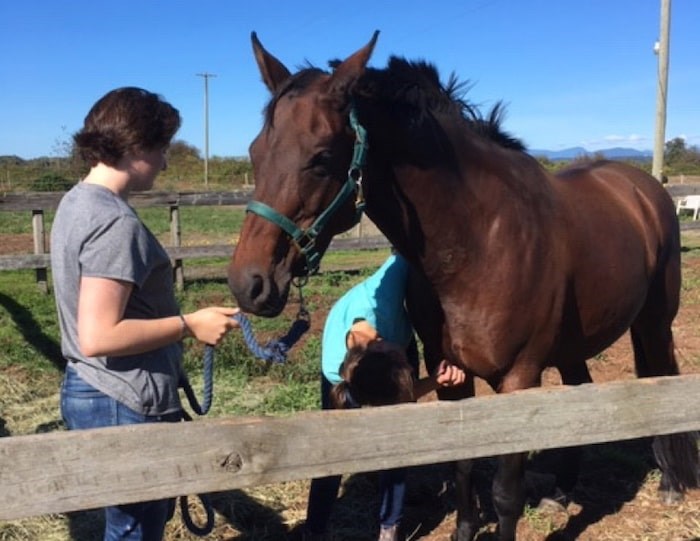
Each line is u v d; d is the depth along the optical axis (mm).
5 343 6297
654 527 3322
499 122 2943
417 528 3303
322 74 2268
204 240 14141
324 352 2910
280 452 1551
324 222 2211
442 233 2527
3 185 27906
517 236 2605
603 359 5812
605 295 2941
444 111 2611
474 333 2631
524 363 2715
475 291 2588
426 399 4832
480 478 3822
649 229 3406
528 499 3568
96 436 1402
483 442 1752
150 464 1448
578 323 2879
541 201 2754
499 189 2619
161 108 1832
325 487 2971
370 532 3295
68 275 1766
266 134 2193
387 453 1651
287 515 3406
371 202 2467
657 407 1934
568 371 3699
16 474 1361
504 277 2574
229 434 1499
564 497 3525
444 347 2816
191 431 1470
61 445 1382
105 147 1770
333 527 3338
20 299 8133
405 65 2523
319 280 9539
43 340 6465
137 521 1944
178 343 2062
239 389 5129
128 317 1808
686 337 6523
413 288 2871
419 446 1681
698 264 10961
